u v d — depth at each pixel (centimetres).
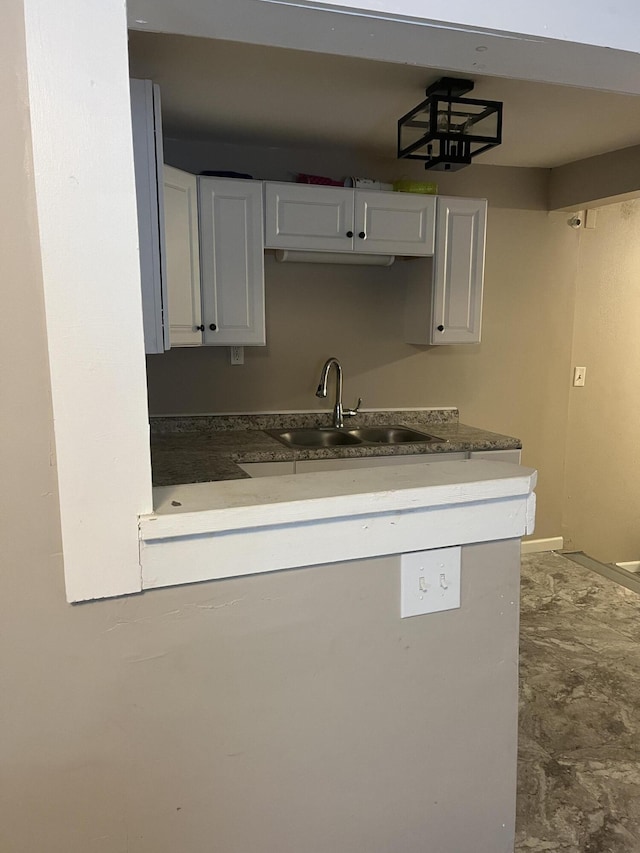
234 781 97
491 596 110
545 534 399
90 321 78
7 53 71
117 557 84
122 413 81
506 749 117
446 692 110
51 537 81
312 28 103
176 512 86
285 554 93
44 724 86
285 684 98
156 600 88
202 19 100
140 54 200
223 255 284
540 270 370
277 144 310
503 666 114
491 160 340
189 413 326
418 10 98
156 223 212
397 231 304
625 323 390
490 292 363
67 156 74
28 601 82
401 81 223
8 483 79
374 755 107
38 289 76
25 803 87
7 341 76
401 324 351
